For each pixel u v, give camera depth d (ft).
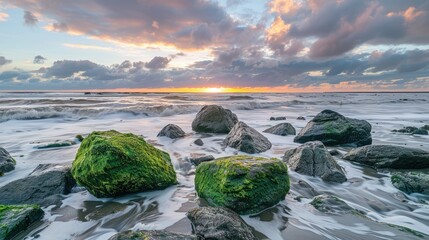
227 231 12.36
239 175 16.74
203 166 19.71
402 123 65.82
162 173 20.49
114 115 71.31
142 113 74.49
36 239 13.82
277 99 165.58
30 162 28.14
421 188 20.35
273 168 17.95
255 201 16.35
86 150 19.93
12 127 53.36
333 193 20.43
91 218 16.10
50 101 100.73
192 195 19.31
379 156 26.78
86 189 19.84
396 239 13.76
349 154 29.01
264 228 14.75
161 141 39.01
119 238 11.72
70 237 14.12
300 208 17.25
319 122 39.17
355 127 37.17
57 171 20.45
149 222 15.34
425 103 163.43
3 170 24.44
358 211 17.49
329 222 15.49
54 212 16.75
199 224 13.57
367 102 164.66
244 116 78.28
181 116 74.79
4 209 15.24
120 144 19.29
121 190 18.66
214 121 47.09
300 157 24.54
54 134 46.01
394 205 18.56
